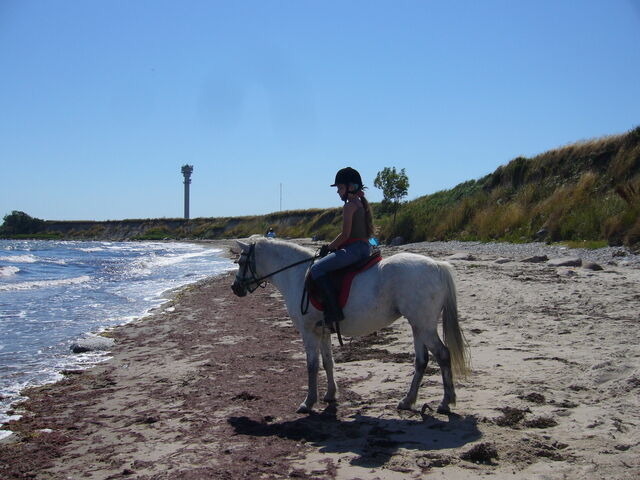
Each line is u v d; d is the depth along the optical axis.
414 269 6.01
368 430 5.64
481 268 17.69
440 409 5.91
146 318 14.28
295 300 6.71
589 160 27.22
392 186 40.00
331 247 6.42
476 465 4.62
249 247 7.22
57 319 14.38
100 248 64.81
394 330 10.65
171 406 6.99
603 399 5.84
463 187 36.41
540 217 25.59
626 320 9.39
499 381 6.78
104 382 8.39
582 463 4.48
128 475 4.89
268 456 5.09
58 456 5.57
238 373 8.34
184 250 59.00
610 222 20.19
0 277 26.38
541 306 11.16
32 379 8.77
